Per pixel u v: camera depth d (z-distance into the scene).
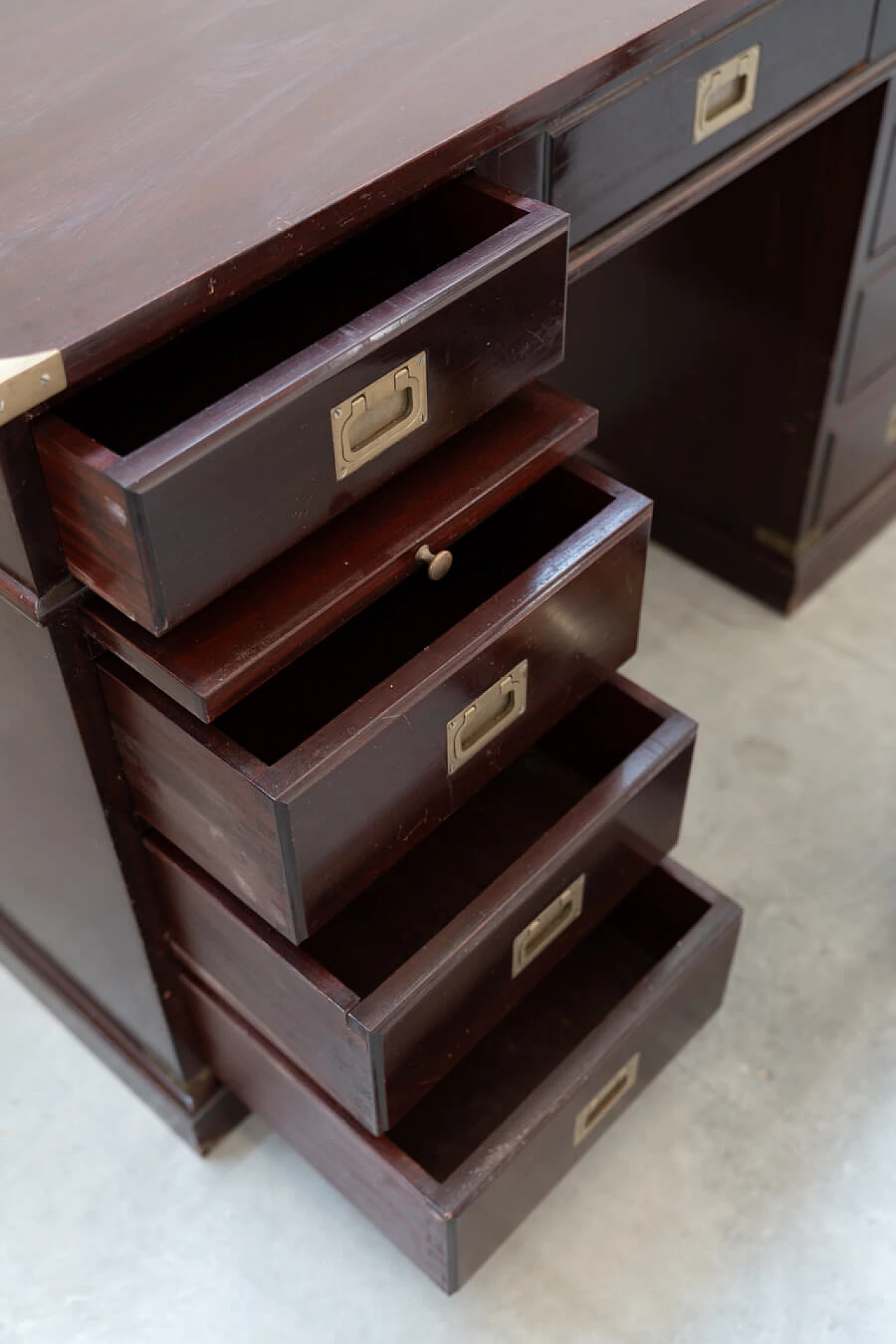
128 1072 1.20
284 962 0.90
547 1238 1.14
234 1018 1.04
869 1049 1.25
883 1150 1.19
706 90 0.98
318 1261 1.14
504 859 1.13
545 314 0.84
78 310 0.69
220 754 0.77
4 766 0.96
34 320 0.69
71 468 0.67
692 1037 1.25
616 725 1.11
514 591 0.86
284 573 0.80
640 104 0.93
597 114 0.90
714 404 1.51
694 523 1.64
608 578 0.93
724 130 1.03
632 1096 1.18
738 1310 1.10
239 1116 1.22
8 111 0.84
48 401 0.68
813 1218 1.15
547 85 0.84
